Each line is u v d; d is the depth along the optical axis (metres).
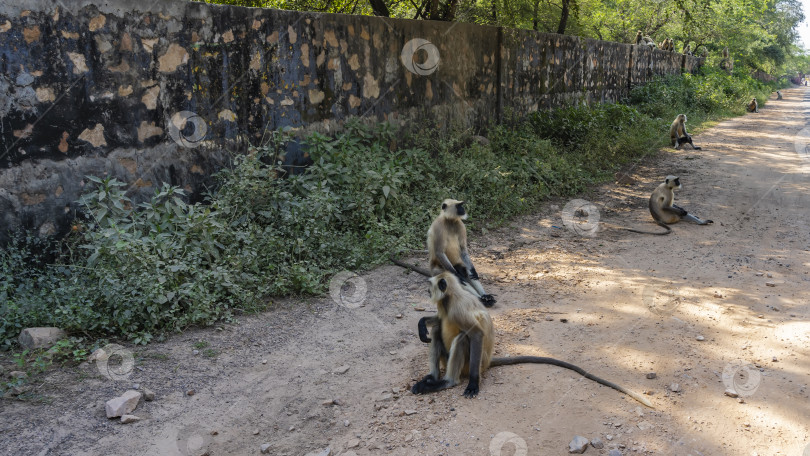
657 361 4.74
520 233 8.80
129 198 6.71
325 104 8.96
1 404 4.12
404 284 6.64
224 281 5.93
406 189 9.02
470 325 4.35
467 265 6.31
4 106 5.70
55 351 4.63
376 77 9.82
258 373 4.72
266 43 7.98
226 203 7.02
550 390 4.34
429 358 4.62
